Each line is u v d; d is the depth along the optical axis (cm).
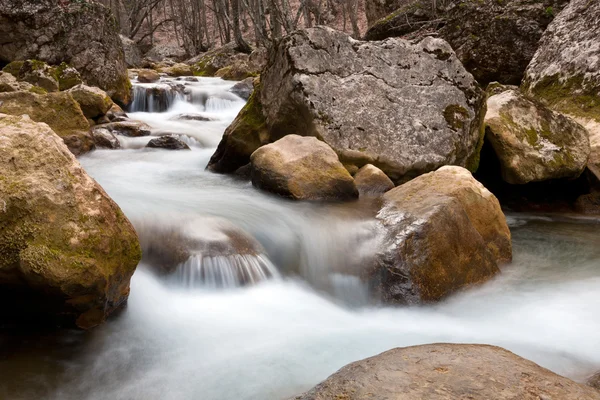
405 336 330
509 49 1058
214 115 1161
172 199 493
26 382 263
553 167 641
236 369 281
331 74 618
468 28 1152
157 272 369
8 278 264
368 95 622
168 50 2930
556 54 857
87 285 273
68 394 259
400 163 599
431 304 384
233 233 411
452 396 201
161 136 806
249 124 653
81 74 1160
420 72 656
